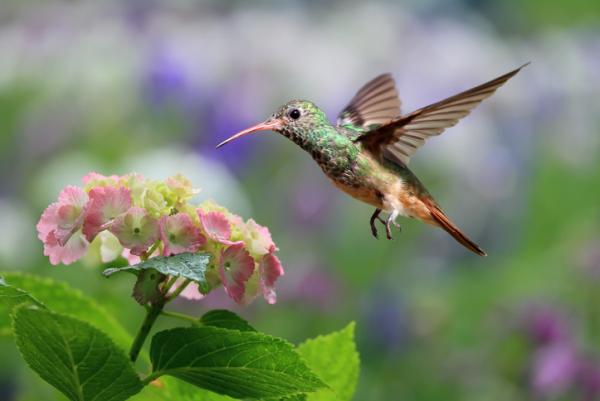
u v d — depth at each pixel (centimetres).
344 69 1481
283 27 1488
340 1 1603
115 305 592
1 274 373
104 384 307
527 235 1390
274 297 336
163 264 304
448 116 482
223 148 1287
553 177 1448
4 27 1443
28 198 1217
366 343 1078
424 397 1030
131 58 1348
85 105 1298
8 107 1305
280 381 312
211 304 946
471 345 1040
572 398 917
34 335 297
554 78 1573
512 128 1488
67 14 1441
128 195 321
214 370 313
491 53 1619
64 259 341
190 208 325
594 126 1534
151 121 1302
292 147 1295
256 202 1276
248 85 1377
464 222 1379
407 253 1246
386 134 486
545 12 1822
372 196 481
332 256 1230
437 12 1708
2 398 816
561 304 988
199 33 1430
